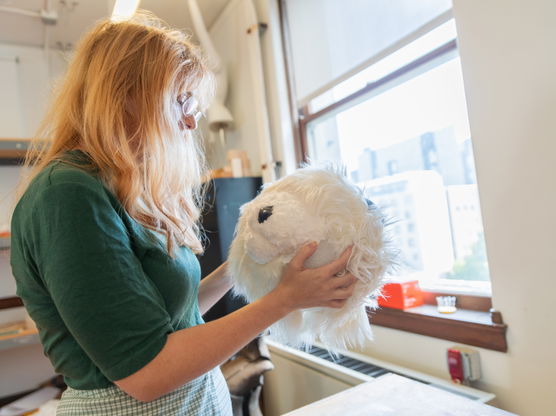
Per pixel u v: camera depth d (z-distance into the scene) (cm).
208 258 205
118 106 63
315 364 152
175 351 53
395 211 165
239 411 151
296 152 217
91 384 59
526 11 101
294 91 218
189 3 237
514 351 109
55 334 59
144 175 66
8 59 262
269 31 222
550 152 98
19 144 218
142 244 62
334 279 63
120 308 51
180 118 73
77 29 262
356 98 179
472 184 135
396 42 155
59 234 50
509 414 85
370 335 76
